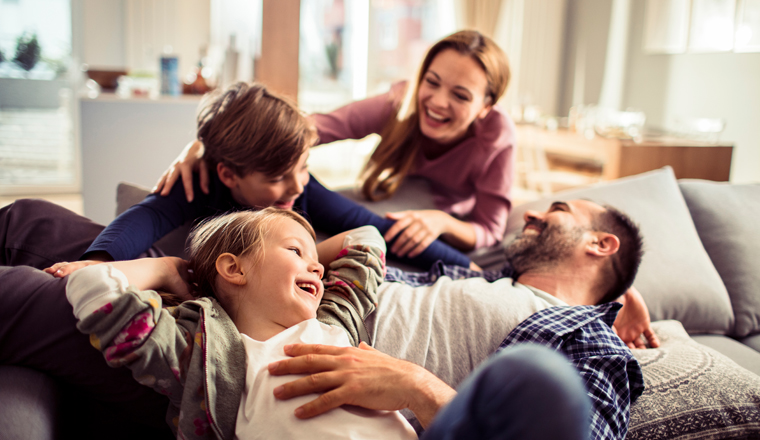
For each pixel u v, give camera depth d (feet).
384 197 4.84
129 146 7.28
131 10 12.47
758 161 10.55
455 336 2.95
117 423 2.66
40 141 12.62
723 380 2.91
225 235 2.73
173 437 2.76
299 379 2.21
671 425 2.75
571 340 2.90
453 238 4.44
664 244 4.38
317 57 16.19
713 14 11.41
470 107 4.57
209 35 13.25
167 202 3.54
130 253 3.07
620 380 2.73
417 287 3.41
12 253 3.15
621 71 14.33
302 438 2.09
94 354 2.35
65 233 3.23
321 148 15.83
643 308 3.71
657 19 13.02
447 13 15.79
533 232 3.71
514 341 2.88
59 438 2.34
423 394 2.19
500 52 4.64
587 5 15.49
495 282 3.48
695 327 4.32
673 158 9.02
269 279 2.59
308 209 4.03
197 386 2.22
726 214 4.81
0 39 12.06
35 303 2.32
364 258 3.15
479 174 4.99
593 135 10.17
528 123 12.57
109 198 7.32
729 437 2.72
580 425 1.39
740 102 10.87
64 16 12.33
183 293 2.79
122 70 8.64
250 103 3.46
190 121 7.45
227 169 3.56
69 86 12.59
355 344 2.81
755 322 4.39
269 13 5.69
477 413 1.44
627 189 4.69
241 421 2.20
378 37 16.22
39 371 2.39
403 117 4.93
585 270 3.50
